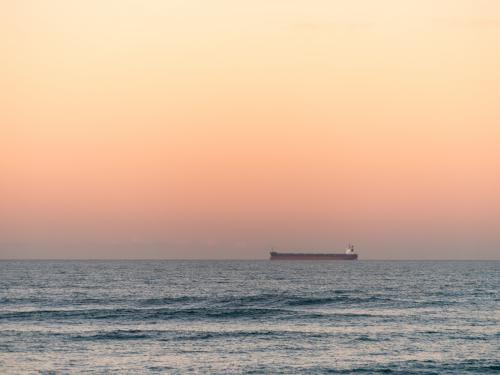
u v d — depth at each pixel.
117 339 54.28
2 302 85.56
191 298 90.38
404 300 88.81
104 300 88.19
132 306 80.50
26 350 49.09
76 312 72.50
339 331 59.28
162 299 89.06
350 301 86.25
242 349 50.03
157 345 51.59
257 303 84.25
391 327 62.00
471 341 53.75
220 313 72.19
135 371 42.31
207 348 50.41
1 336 55.53
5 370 42.34
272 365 44.31
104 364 44.31
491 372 42.66
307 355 47.72
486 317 69.69
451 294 101.06
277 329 60.78
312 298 88.81
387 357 47.12
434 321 66.38
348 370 42.91
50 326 62.16
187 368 43.28
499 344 52.34
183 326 62.72
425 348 50.56
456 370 43.16
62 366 43.62
